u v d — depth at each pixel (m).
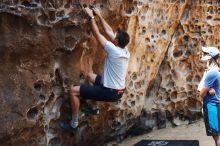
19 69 5.49
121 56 5.66
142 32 7.28
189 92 8.39
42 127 5.79
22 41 5.43
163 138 7.80
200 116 8.50
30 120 5.58
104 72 5.75
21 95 5.48
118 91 5.79
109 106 6.83
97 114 6.49
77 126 6.24
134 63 7.26
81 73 6.16
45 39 5.60
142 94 7.59
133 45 7.12
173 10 7.87
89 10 5.84
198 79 8.38
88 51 6.23
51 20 5.63
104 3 6.27
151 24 7.44
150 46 7.51
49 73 5.77
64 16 5.72
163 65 8.20
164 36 7.83
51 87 5.84
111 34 5.97
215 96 6.40
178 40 8.23
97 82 6.07
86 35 6.03
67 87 5.98
